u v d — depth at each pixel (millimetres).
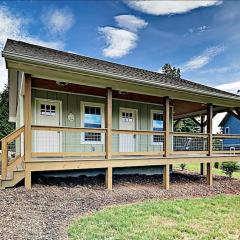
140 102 11414
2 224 4414
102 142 10172
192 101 10359
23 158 6965
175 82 11039
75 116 9617
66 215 5246
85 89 9156
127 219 5258
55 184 7594
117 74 7742
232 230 5000
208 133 10648
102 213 5555
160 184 9492
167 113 9383
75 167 7285
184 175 12328
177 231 4785
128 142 10984
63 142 9320
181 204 6816
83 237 4203
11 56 6043
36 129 6820
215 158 10617
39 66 6578
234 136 11711
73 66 6957
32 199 5863
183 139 13672
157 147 11836
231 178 12430
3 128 26141
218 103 11047
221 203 7176
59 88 9000
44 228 4449
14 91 12180
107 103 8055
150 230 4738
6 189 6363
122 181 9289
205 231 4887
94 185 8078
